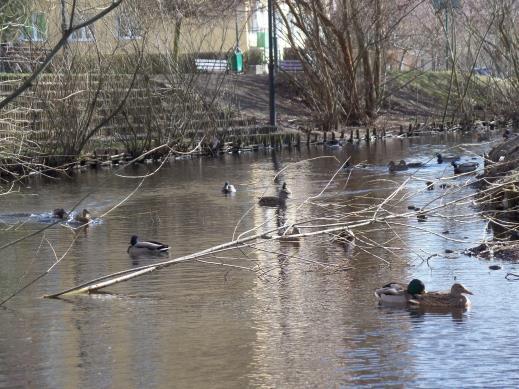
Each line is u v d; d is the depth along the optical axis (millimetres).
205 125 39781
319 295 15547
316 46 46406
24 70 34812
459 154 36875
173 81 38406
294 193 27047
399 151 39281
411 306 14773
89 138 34781
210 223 22438
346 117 48375
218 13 45688
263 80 51656
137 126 37844
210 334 13594
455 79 51406
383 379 11773
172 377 11992
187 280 16672
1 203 26391
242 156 39281
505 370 11938
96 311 14812
